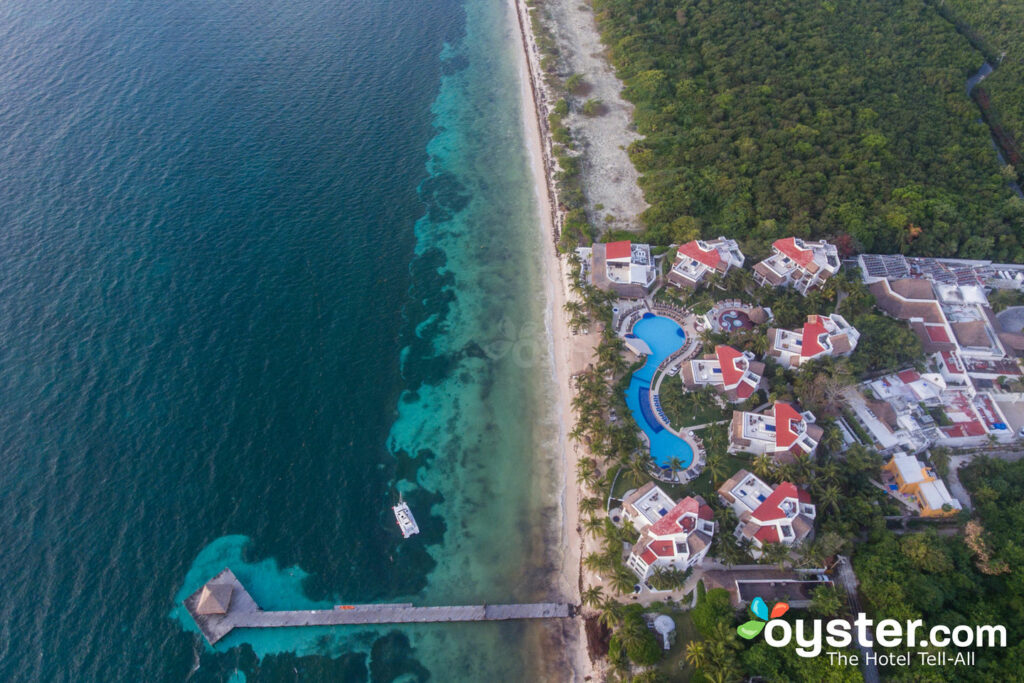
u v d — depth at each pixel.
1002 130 129.25
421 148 142.88
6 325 102.38
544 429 94.75
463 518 85.50
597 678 70.75
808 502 77.88
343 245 120.62
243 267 114.75
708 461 83.00
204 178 130.75
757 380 91.75
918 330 96.50
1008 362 93.44
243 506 84.75
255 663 72.62
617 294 105.25
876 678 64.50
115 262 113.06
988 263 106.88
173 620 74.75
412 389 99.50
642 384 95.56
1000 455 84.88
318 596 77.75
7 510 82.38
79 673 70.62
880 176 117.12
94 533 81.00
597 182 129.75
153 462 88.00
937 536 73.31
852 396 91.00
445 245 121.81
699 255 104.94
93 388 95.38
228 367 99.81
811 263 101.19
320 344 104.50
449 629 75.88
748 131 130.75
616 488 84.44
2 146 133.75
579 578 79.19
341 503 86.19
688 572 75.81
